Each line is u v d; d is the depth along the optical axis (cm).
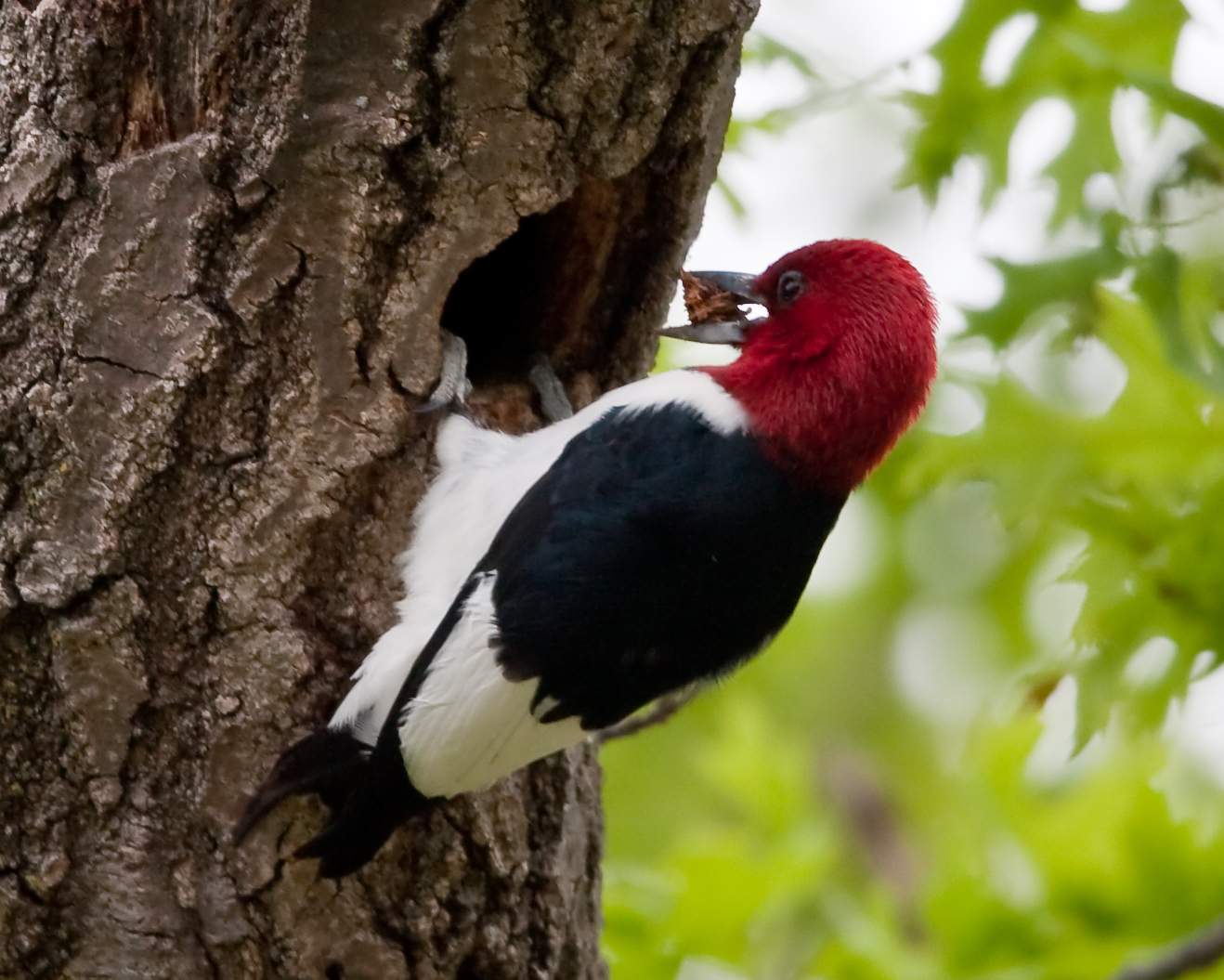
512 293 1088
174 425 881
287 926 905
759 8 992
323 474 914
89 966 873
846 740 1920
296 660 904
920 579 1911
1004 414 1267
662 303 1088
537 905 1011
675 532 909
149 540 882
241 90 888
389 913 941
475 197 932
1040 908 1367
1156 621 1213
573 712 884
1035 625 1695
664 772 1845
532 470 957
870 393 957
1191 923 1341
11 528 867
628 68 944
